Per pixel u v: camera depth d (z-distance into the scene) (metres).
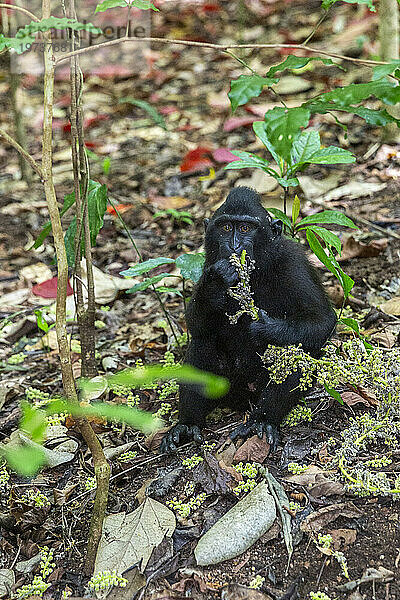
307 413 4.75
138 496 4.34
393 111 8.79
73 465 4.86
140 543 3.98
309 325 4.70
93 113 11.55
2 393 5.75
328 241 4.86
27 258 8.30
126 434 5.11
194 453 4.68
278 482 4.22
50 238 8.66
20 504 4.43
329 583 3.60
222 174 9.26
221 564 3.79
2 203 9.46
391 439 4.26
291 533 3.87
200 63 12.66
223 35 13.27
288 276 4.81
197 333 4.95
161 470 4.56
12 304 7.40
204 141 10.16
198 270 5.12
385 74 3.38
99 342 6.50
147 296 7.24
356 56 11.34
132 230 8.54
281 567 3.73
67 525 4.29
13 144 3.38
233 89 3.39
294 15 13.31
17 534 4.31
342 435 4.37
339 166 8.80
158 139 10.55
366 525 3.86
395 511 3.90
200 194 8.95
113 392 5.50
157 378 2.43
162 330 6.49
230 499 4.21
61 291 3.46
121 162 10.07
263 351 4.91
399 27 8.53
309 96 10.47
